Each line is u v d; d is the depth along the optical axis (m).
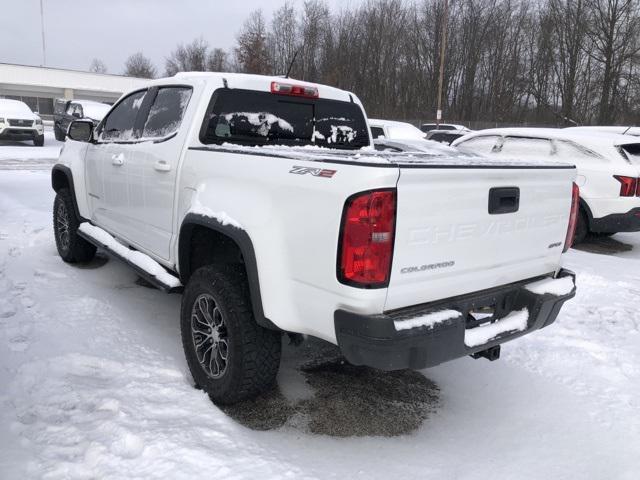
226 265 3.15
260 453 2.71
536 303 3.05
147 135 4.20
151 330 4.14
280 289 2.77
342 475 2.64
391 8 48.19
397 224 2.42
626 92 38.75
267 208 2.81
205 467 2.54
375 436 3.05
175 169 3.61
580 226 8.03
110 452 2.60
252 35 50.06
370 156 2.88
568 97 42.44
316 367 3.85
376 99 48.41
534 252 3.19
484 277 2.91
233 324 2.98
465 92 47.69
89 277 5.29
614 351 4.24
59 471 2.46
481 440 3.06
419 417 3.28
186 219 3.31
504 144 8.91
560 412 3.38
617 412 3.39
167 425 2.86
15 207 8.62
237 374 3.01
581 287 5.84
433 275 2.63
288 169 2.75
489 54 46.75
